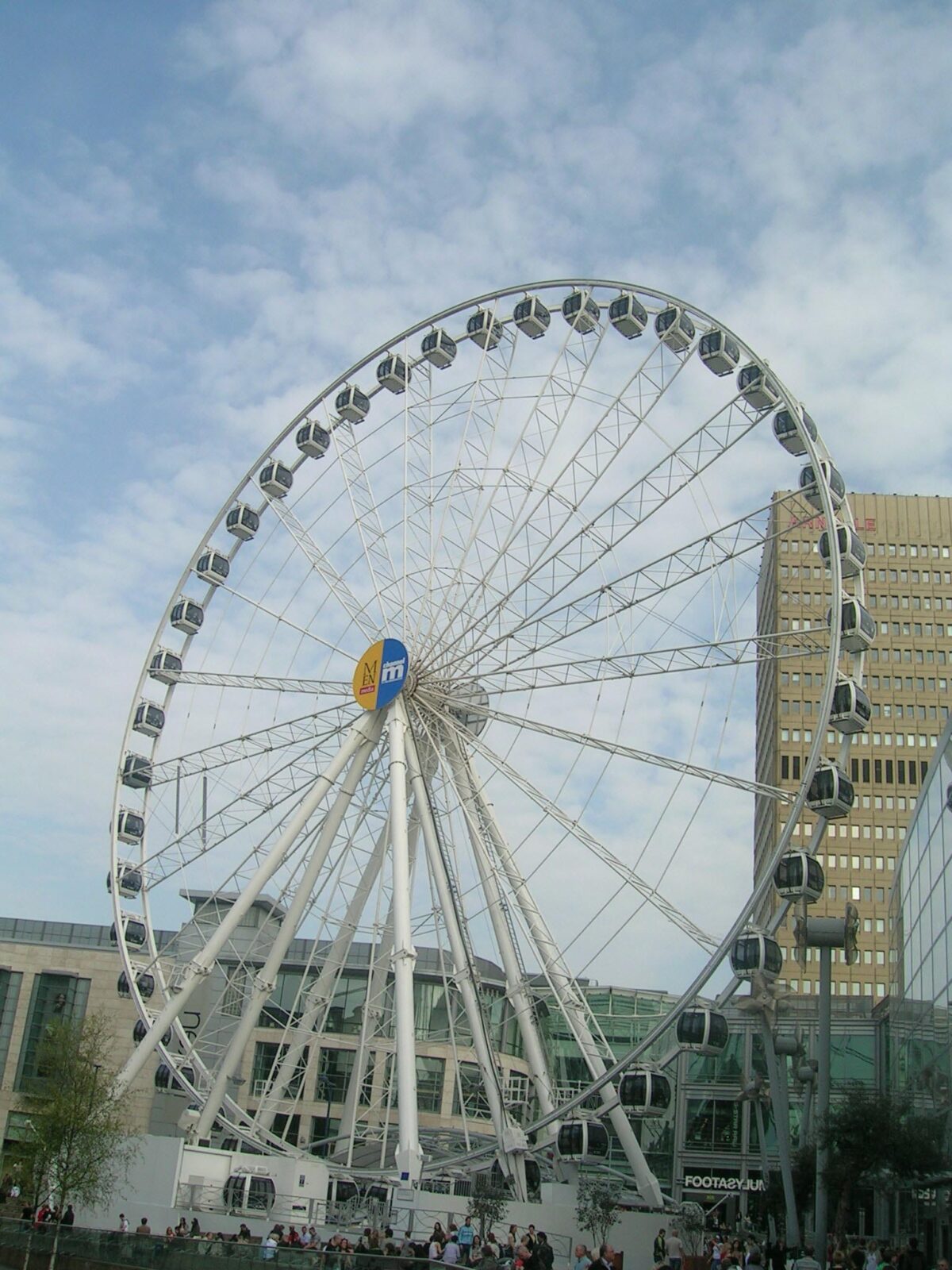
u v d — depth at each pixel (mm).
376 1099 62188
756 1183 76688
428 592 57188
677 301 55969
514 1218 46688
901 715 131000
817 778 47406
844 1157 47250
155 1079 56438
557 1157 47719
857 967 123562
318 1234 47312
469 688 56094
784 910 46125
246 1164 51531
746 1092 60062
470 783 54031
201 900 94812
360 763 55719
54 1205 51250
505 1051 95438
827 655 48188
